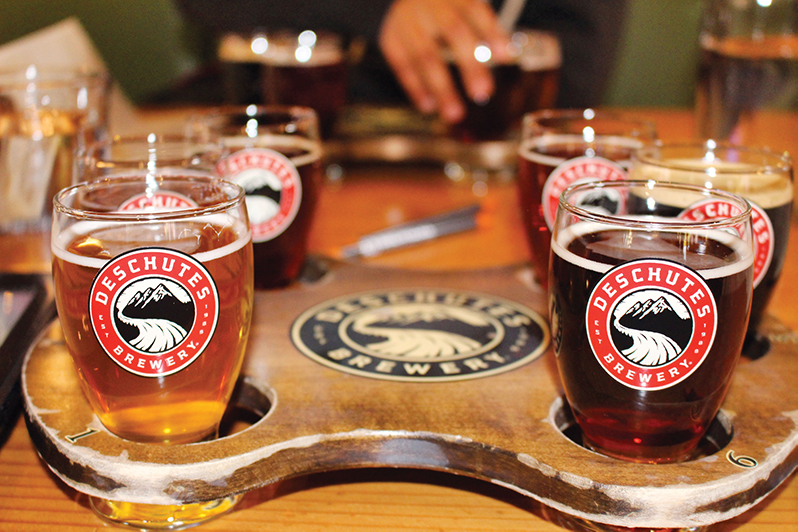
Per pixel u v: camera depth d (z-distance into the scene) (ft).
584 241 1.95
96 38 9.90
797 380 2.42
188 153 2.67
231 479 1.99
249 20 6.61
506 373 2.48
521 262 3.58
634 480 1.89
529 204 3.07
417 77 5.78
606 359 1.92
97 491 1.96
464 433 2.11
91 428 2.12
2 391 2.29
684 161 2.74
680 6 10.41
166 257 1.92
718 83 4.23
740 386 2.38
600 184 2.16
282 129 3.05
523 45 5.04
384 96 7.18
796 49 4.02
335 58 5.04
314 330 2.82
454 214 4.30
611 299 1.90
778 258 2.53
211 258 1.96
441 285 3.29
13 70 4.23
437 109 5.68
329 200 5.00
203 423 2.09
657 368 1.89
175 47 10.18
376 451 2.12
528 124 3.13
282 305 3.06
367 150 5.71
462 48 5.31
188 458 1.97
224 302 2.00
